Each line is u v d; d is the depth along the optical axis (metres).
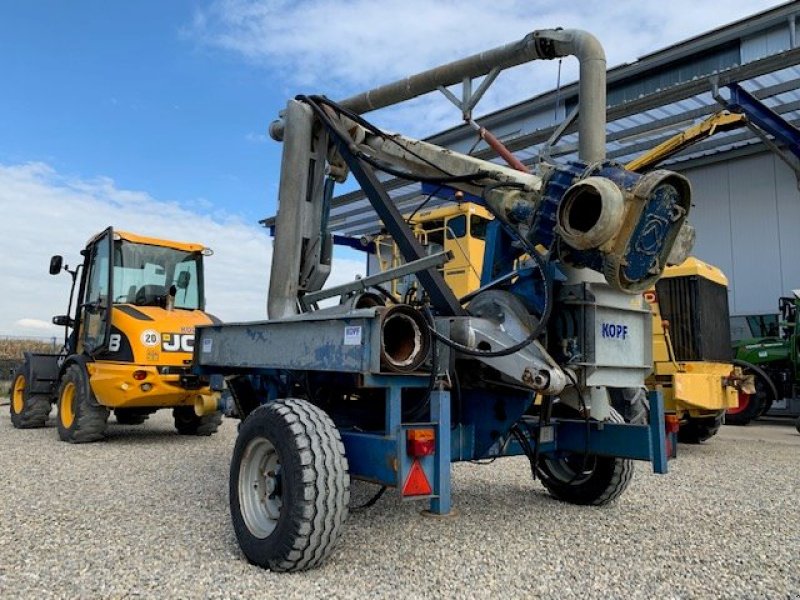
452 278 6.24
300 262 4.13
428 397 3.32
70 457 5.87
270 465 3.08
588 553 3.12
